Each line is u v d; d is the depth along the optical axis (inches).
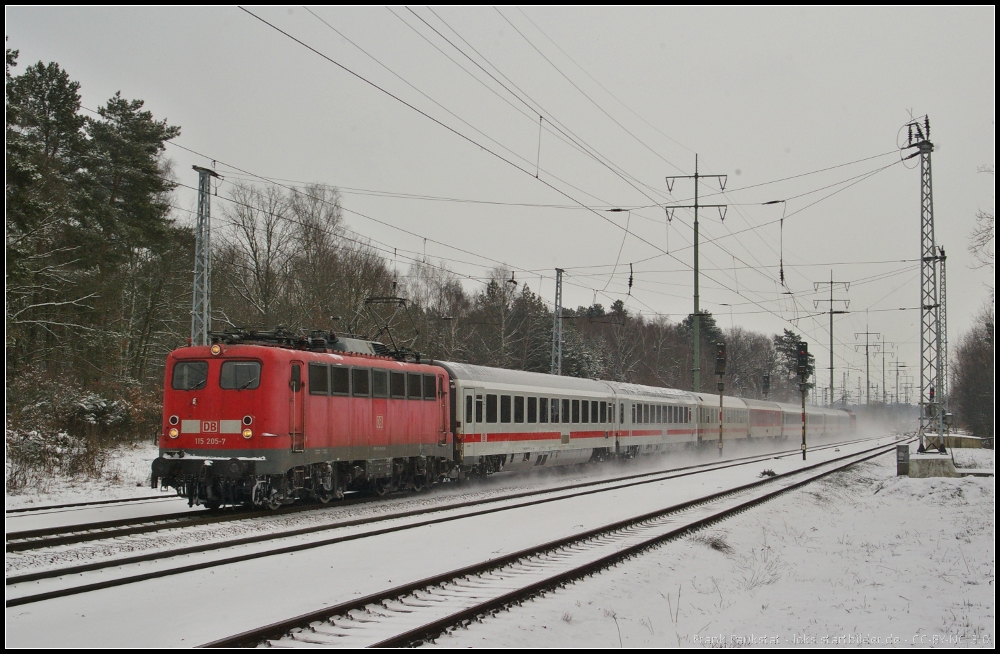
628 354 3085.6
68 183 1480.1
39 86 1471.5
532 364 2844.5
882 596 452.8
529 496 895.1
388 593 385.4
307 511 711.1
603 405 1348.4
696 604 431.2
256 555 493.0
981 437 2755.9
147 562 469.1
